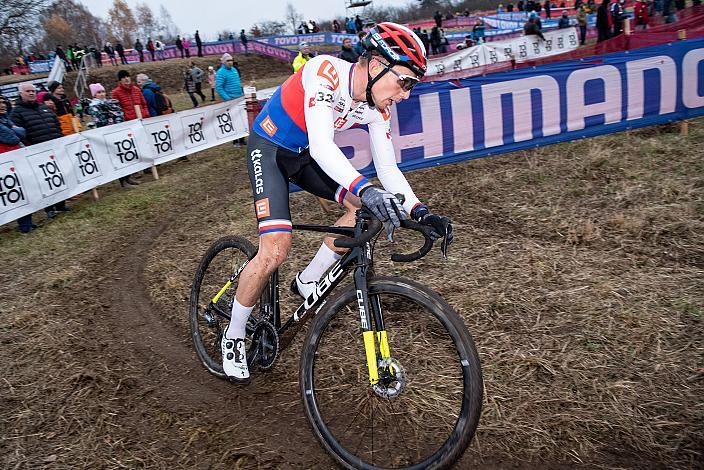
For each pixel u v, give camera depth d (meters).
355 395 2.30
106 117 7.01
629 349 2.37
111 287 3.80
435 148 4.86
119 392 2.51
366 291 1.80
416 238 3.77
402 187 2.05
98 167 6.49
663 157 4.69
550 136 5.09
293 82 1.95
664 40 7.66
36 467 2.05
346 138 4.47
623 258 3.17
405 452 1.97
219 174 7.01
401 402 2.21
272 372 2.54
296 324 2.17
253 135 2.08
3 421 2.35
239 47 26.77
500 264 3.26
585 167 4.66
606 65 5.00
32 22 33.81
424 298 1.71
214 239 4.47
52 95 7.55
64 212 6.12
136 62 30.28
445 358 2.46
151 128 7.30
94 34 70.19
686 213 3.62
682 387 2.12
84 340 3.05
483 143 4.96
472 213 4.10
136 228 5.14
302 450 2.05
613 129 5.20
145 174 7.64
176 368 2.70
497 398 2.15
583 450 1.88
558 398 2.13
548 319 2.66
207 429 2.20
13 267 4.45
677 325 2.49
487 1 50.44
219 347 2.55
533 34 12.21
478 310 2.79
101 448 2.13
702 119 5.76
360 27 25.78
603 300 2.76
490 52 11.88
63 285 3.91
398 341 2.60
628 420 1.98
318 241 3.94
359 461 1.82
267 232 1.98
